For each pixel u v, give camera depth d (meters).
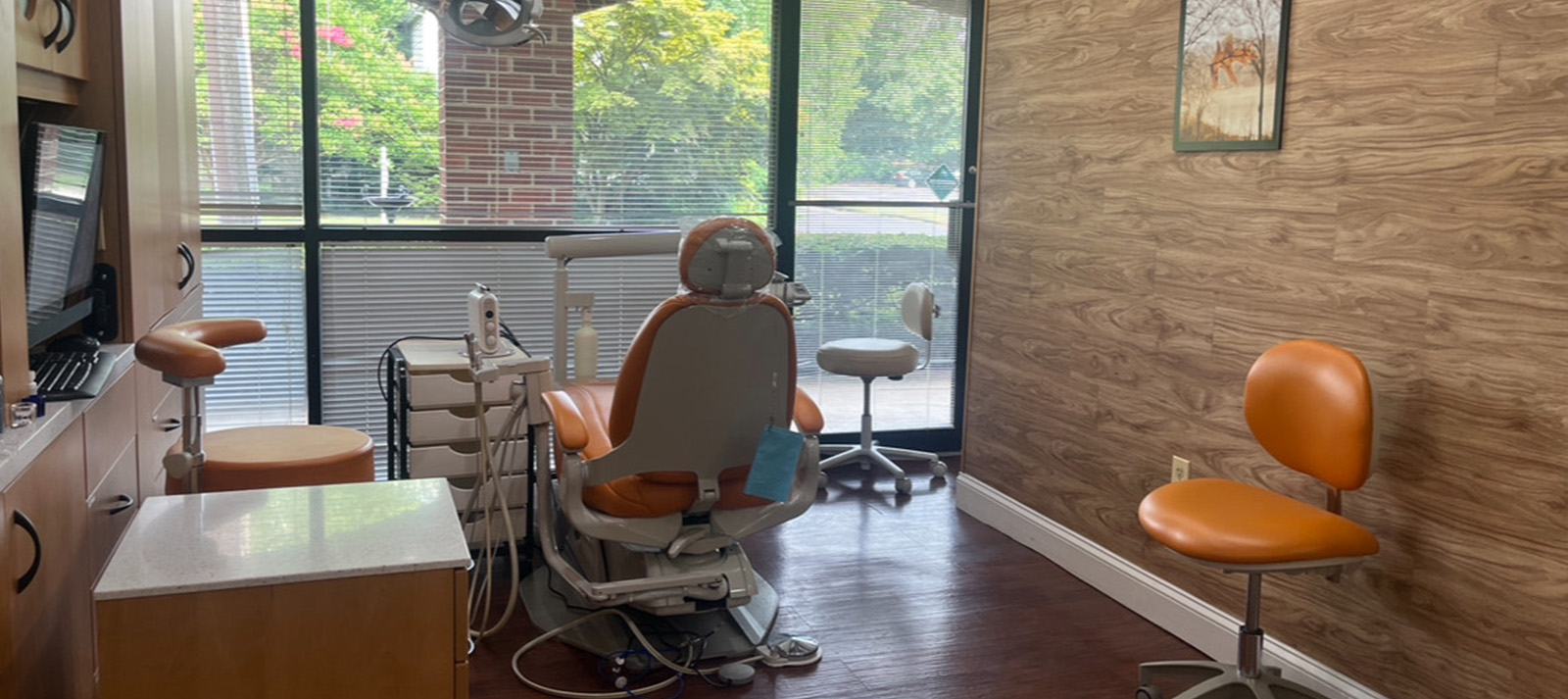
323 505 2.17
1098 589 3.55
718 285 2.63
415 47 4.33
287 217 4.27
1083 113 3.57
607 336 4.75
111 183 2.62
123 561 1.84
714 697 2.81
